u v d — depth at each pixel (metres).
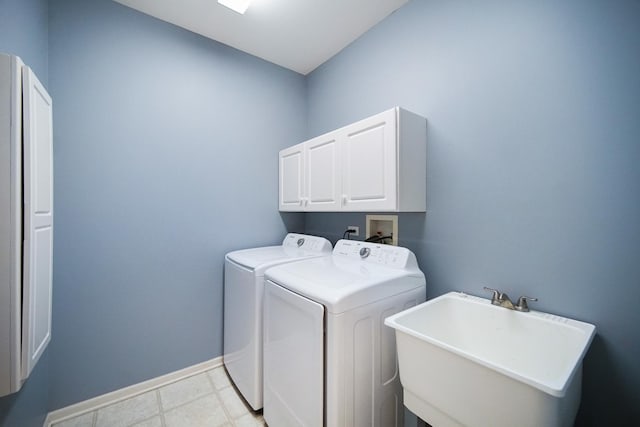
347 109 2.18
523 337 1.11
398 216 1.77
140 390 1.78
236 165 2.22
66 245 1.55
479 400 0.80
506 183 1.26
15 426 1.07
